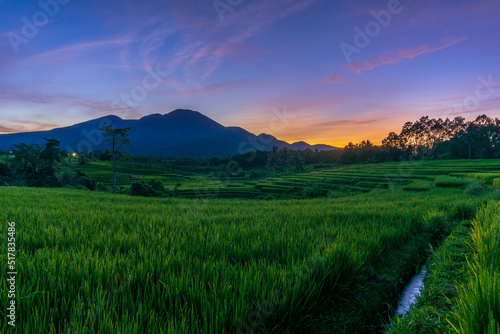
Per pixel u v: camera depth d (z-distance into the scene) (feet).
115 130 123.75
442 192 88.33
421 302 11.90
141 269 10.59
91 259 11.41
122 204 45.83
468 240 19.38
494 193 57.00
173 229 20.48
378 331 11.18
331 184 190.19
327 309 11.01
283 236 16.55
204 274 10.59
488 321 6.57
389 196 85.05
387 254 17.80
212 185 210.59
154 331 7.22
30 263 11.08
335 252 12.75
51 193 63.31
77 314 7.66
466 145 314.55
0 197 45.03
